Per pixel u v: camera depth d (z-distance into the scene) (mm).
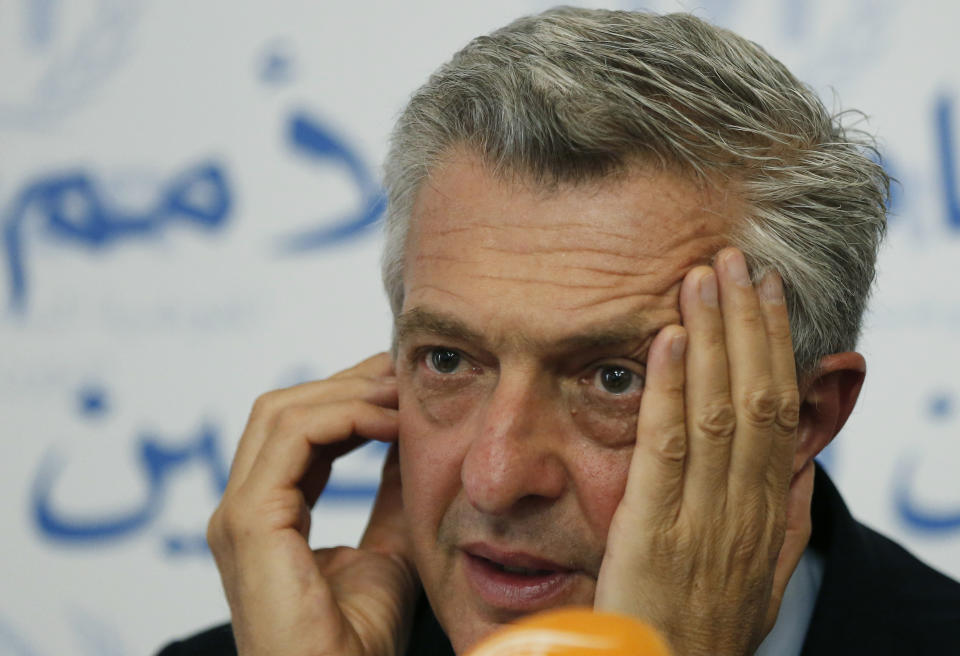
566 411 4652
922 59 12234
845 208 5035
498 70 4672
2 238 13766
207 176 13555
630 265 4465
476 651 1257
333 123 13359
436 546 4969
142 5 13734
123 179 13664
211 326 13438
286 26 13500
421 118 4926
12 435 13656
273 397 6059
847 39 12312
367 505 12742
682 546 4617
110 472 13492
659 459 4559
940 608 5898
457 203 4641
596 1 12039
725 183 4641
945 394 12148
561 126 4371
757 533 4730
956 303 12125
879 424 12234
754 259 4727
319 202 13336
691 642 4664
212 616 13250
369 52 13352
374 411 5895
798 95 4969
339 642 5512
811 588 6102
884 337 12203
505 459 4445
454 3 13242
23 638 13414
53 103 13781
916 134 12227
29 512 13570
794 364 4816
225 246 13461
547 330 4438
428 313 4664
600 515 4680
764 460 4719
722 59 4773
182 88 13617
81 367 13625
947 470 12094
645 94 4523
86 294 13656
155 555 13336
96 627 13367
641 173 4496
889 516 12156
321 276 13305
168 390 13477
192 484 13336
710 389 4609
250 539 5660
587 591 4848
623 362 4578
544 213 4484
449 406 4867
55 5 13805
